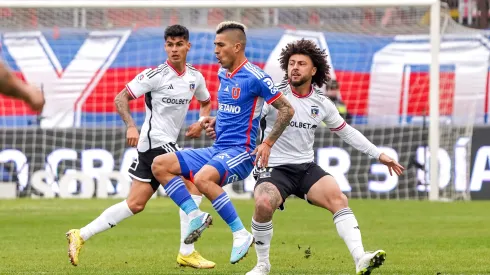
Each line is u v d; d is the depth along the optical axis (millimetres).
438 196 69562
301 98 28406
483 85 80750
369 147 29609
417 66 79812
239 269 32094
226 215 27906
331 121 29250
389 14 79812
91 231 31172
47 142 72062
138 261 34469
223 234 45875
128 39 81312
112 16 80875
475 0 86250
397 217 54625
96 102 79688
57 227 48594
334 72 80000
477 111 80688
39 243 41062
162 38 81250
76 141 72125
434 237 43594
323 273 30438
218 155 28469
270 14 80188
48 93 79625
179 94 32844
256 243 27938
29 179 71375
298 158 28344
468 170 70562
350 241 27422
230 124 28672
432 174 67750
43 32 80938
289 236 44594
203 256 36656
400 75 79688
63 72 80188
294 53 28391
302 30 80562
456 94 80688
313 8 77375
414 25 79938
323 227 49312
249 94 28266
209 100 34438
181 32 32781
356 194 70375
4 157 71562
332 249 38906
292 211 59812
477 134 70812
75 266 31688
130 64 80812
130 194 32125
